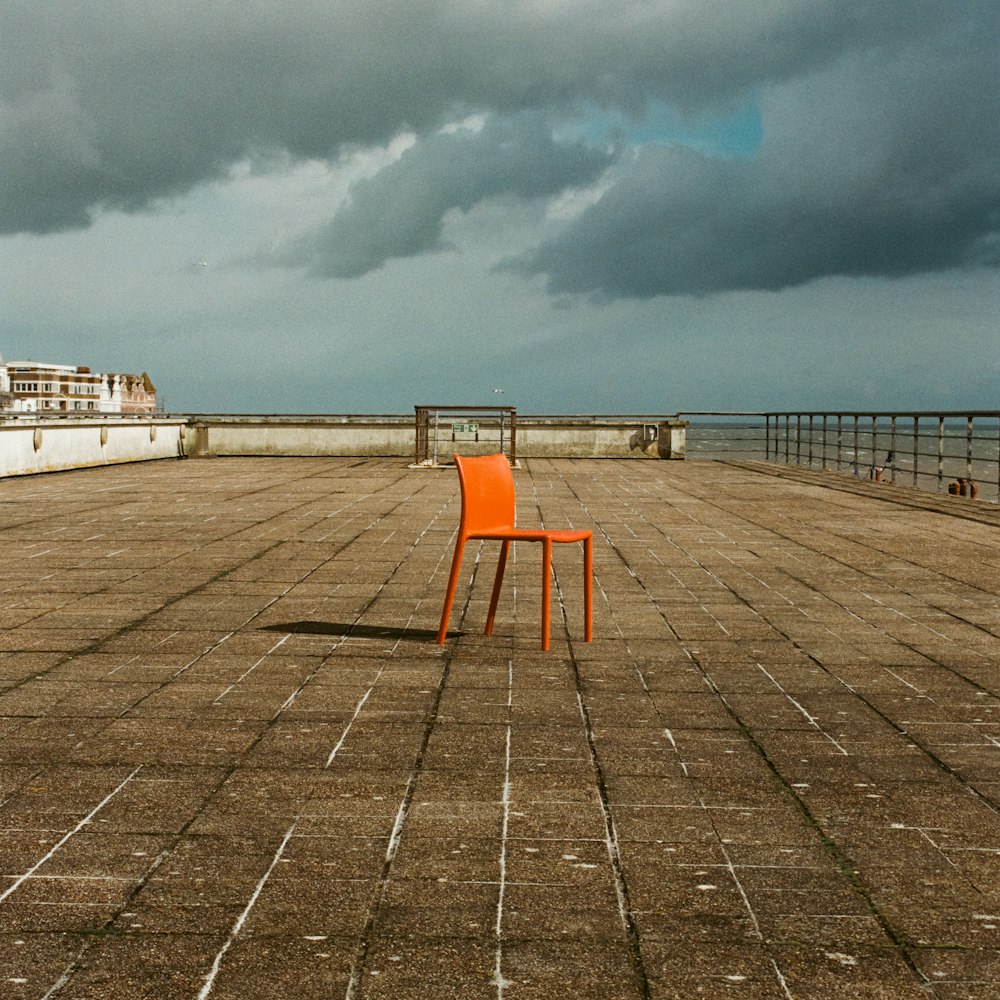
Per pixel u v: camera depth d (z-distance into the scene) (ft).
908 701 13.67
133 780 10.40
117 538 30.32
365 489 48.21
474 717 12.75
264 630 18.06
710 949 7.00
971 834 9.12
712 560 26.84
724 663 15.83
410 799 9.87
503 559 17.70
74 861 8.41
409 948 6.98
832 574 24.70
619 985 6.53
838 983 6.58
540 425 79.92
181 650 16.48
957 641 17.53
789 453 74.43
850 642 17.40
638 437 79.71
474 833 9.04
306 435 80.12
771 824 9.31
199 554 27.25
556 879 8.09
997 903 7.77
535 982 6.56
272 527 33.09
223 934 7.18
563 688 14.23
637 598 21.43
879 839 8.99
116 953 6.91
